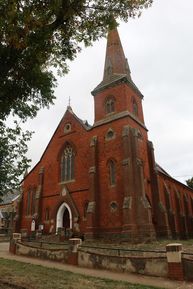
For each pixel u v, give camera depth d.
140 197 26.59
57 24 11.67
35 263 16.31
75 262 15.80
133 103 34.44
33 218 33.94
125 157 28.48
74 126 36.31
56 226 32.25
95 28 12.68
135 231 25.03
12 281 10.62
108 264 14.19
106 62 38.59
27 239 28.55
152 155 33.12
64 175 34.81
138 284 10.80
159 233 29.23
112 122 32.09
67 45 13.09
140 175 27.69
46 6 10.57
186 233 38.84
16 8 9.95
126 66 38.12
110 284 10.68
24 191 38.66
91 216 27.89
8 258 18.53
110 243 25.31
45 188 36.12
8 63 11.27
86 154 33.22
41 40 11.29
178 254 11.89
